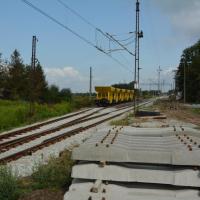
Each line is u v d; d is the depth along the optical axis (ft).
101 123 107.14
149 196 20.90
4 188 29.01
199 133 28.07
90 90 270.67
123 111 174.29
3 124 92.79
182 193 20.74
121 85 364.17
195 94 371.15
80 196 20.84
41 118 120.67
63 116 131.13
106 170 21.48
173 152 20.74
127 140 25.09
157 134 27.91
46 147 57.11
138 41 136.67
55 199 28.25
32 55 124.67
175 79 397.19
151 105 259.19
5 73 257.75
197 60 374.02
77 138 70.13
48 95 220.84
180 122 115.55
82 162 22.29
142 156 21.08
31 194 29.37
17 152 49.78
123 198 20.54
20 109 116.88
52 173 33.24
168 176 20.95
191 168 20.90
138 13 135.33
